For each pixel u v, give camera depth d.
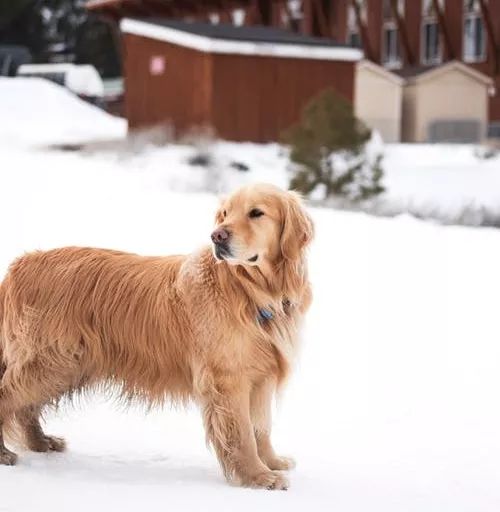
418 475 5.07
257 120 28.91
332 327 8.28
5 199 14.84
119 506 4.22
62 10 74.31
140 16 46.25
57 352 5.18
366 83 34.19
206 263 5.02
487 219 16.47
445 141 33.91
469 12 36.88
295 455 5.46
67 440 5.66
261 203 4.92
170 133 29.31
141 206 14.81
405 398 6.52
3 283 5.41
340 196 19.19
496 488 4.85
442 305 9.10
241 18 45.59
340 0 40.88
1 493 4.37
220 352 4.89
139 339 5.11
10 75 55.16
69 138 33.62
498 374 7.08
